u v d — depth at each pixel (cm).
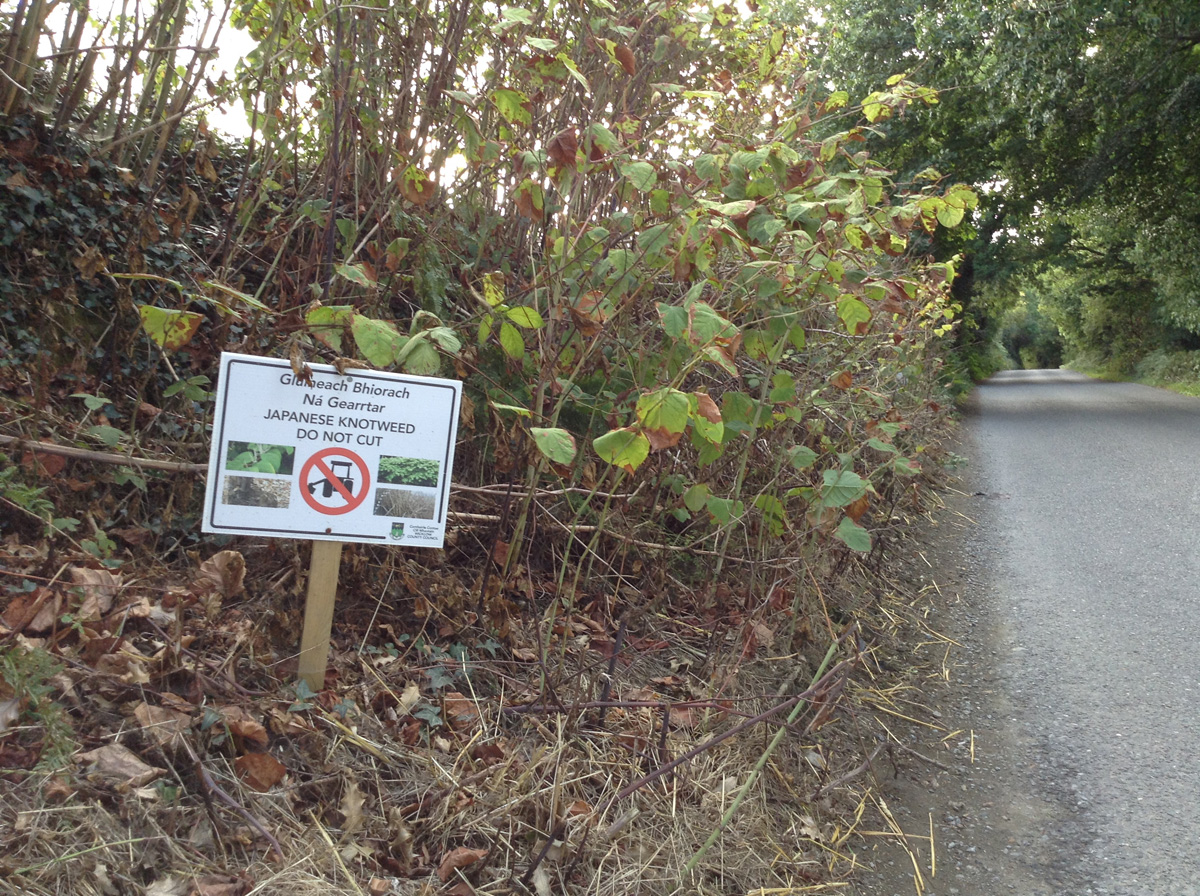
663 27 413
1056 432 1257
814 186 341
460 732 270
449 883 217
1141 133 1689
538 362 325
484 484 368
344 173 358
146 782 205
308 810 221
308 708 249
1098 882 270
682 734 304
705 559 422
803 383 411
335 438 247
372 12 335
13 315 329
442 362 326
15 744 203
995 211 1898
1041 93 1494
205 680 235
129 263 341
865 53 1586
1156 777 325
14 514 279
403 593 324
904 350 548
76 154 361
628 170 290
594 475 356
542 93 360
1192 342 2744
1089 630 467
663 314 271
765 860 262
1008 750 353
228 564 260
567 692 306
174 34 364
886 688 401
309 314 253
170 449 330
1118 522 686
